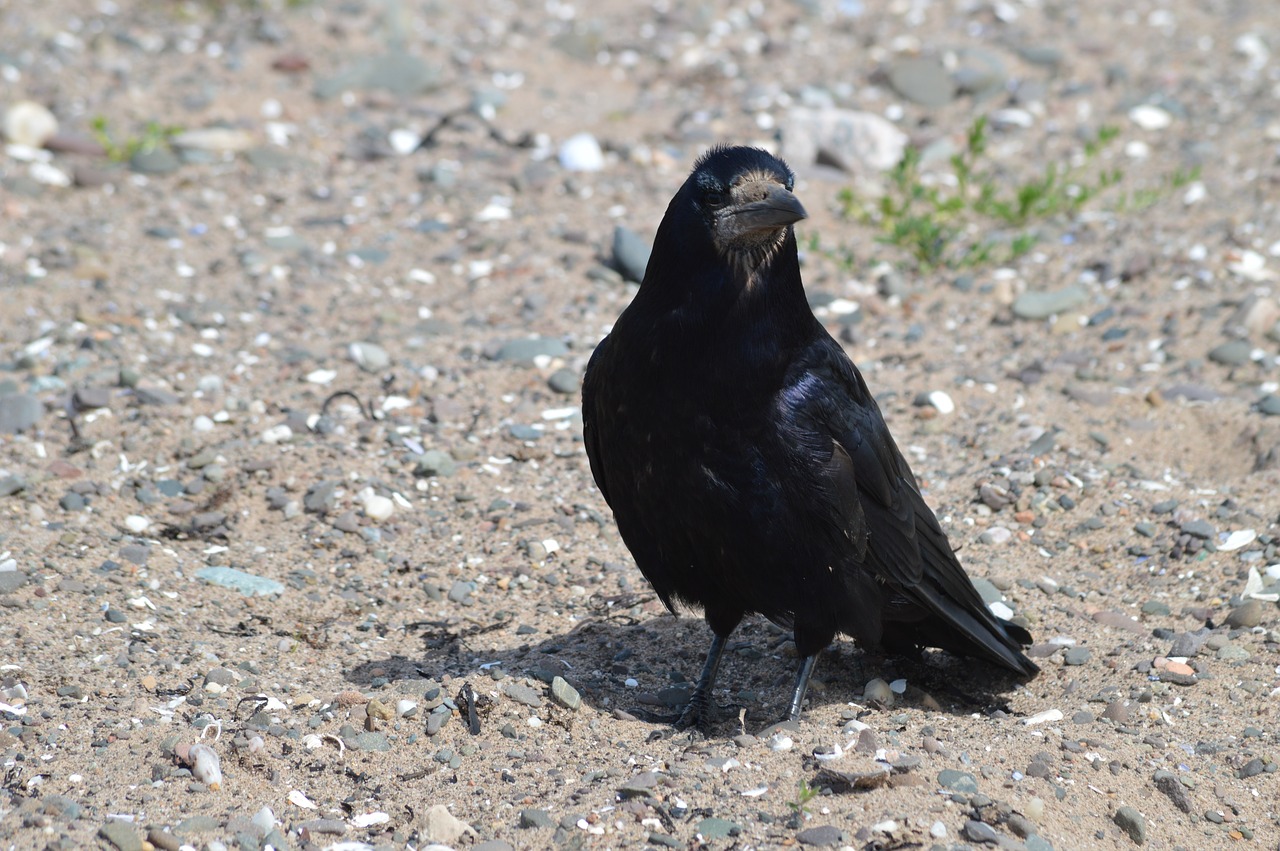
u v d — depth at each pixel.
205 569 9.81
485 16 21.31
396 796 7.17
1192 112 17.92
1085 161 16.56
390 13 20.69
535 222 15.77
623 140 17.73
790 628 8.45
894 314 14.03
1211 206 15.52
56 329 12.84
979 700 8.77
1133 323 13.40
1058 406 12.12
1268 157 16.50
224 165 16.66
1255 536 10.04
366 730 7.77
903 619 9.04
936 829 6.73
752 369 7.71
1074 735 7.99
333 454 11.29
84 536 10.03
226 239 15.10
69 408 11.63
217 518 10.42
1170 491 10.78
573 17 21.42
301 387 12.34
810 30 20.95
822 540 8.00
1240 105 17.95
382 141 17.52
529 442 11.74
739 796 7.03
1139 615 9.48
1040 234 15.26
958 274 14.65
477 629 9.36
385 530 10.50
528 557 10.27
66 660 8.45
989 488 10.84
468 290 14.43
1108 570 10.02
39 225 14.93
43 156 16.39
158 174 16.28
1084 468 11.11
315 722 7.81
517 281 14.56
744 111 18.50
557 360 12.98
